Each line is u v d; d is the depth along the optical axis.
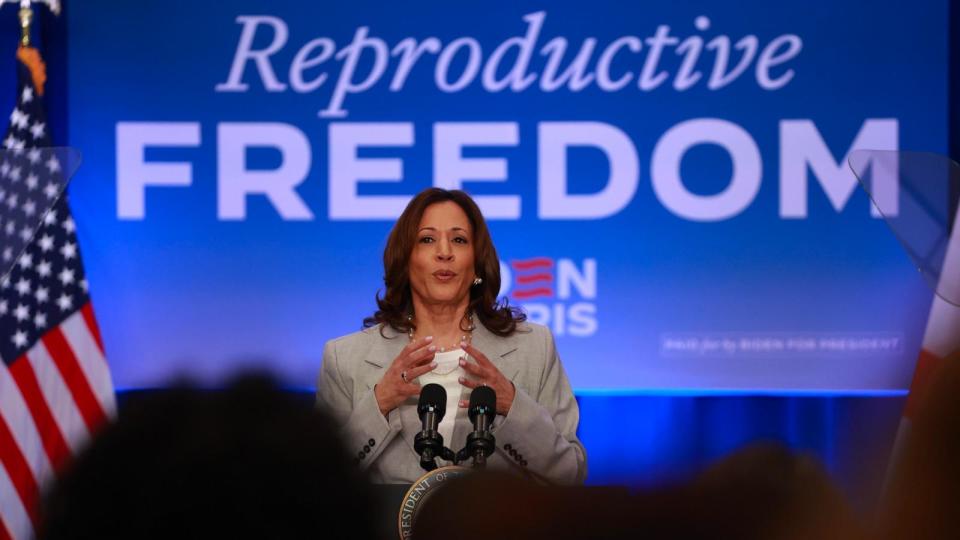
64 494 2.37
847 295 15.26
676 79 15.37
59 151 7.77
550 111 15.38
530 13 15.39
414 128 15.41
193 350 15.23
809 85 15.33
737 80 15.33
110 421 2.46
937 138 15.26
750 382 15.24
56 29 15.27
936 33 15.27
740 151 15.33
